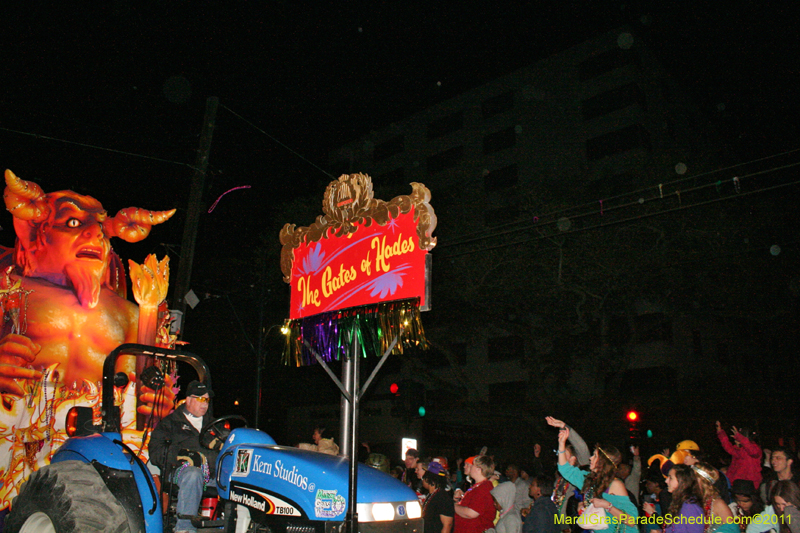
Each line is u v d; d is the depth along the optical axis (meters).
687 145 36.19
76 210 7.68
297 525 4.21
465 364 33.88
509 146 36.56
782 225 21.50
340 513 4.09
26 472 6.77
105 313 7.60
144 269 8.07
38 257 7.46
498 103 37.91
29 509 4.33
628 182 22.33
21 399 6.72
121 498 4.37
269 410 36.94
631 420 17.28
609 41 33.69
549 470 22.56
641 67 33.44
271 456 4.57
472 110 39.09
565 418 23.34
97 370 7.38
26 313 7.03
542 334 23.97
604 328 23.83
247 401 33.44
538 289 21.83
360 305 4.61
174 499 4.98
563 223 20.72
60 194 7.72
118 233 8.05
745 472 9.09
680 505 5.36
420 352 27.33
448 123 40.31
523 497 9.26
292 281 5.40
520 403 31.12
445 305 24.92
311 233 5.28
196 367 5.88
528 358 24.22
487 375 32.91
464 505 6.70
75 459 4.69
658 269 21.33
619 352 25.05
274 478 4.46
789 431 24.31
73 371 7.20
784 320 30.19
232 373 33.19
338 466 4.39
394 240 4.50
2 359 6.67
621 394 28.86
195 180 11.84
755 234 20.70
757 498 6.34
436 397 33.72
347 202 4.95
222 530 4.75
